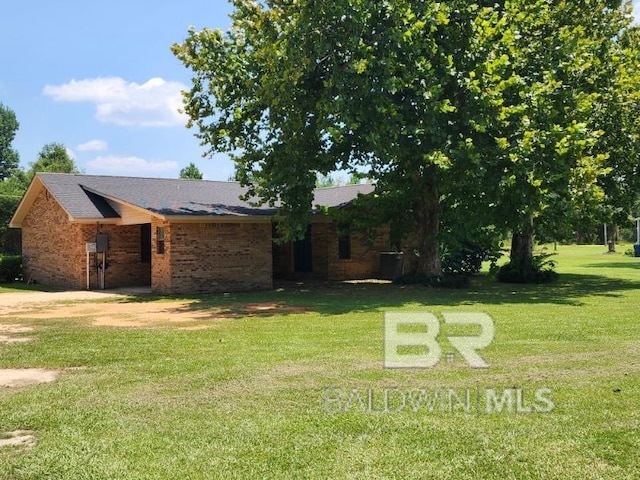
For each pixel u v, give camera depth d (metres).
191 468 4.77
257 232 21.50
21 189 52.91
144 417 6.08
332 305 15.88
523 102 17.75
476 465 4.72
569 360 8.27
